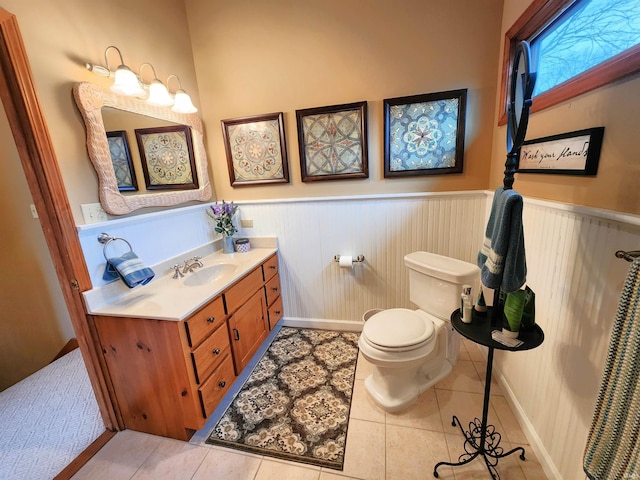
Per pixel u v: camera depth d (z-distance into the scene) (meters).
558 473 1.15
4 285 2.37
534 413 1.34
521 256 0.98
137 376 1.45
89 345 1.45
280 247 2.40
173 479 1.29
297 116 2.12
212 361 1.51
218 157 2.34
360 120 2.03
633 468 0.65
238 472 1.31
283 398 1.73
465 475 1.24
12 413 1.74
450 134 1.93
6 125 2.16
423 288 1.77
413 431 1.46
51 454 1.45
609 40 0.96
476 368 1.90
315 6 1.95
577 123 1.04
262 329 2.12
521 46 0.98
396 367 1.46
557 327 1.16
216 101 2.25
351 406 1.64
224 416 1.62
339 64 2.00
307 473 1.29
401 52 1.90
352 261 2.24
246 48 2.11
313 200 2.23
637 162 0.78
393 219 2.14
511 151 1.02
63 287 1.37
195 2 2.12
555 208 1.15
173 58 2.00
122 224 1.56
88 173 1.39
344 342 2.27
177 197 1.97
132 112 1.63
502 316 1.17
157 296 1.51
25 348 2.49
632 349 0.65
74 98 1.33
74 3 1.34
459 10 1.78
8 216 2.31
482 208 1.99
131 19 1.67
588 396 0.98
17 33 1.12
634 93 0.78
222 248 2.41
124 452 1.44
